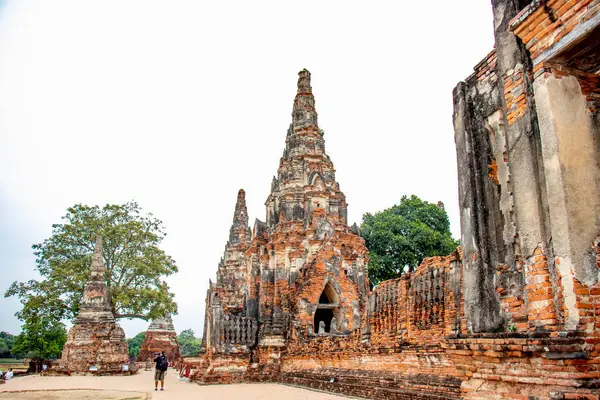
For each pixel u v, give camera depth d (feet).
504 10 26.43
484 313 26.61
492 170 27.81
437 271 51.88
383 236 140.67
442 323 50.14
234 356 92.73
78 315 124.26
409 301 55.93
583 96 23.13
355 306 93.25
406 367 53.62
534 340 21.35
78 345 120.26
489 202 27.66
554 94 22.53
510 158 24.95
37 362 144.05
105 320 124.26
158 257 144.15
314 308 91.45
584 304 20.53
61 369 118.93
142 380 104.94
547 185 22.13
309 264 94.27
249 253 111.04
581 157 22.17
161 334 219.82
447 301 49.19
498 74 26.76
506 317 25.54
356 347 64.85
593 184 22.08
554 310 21.74
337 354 69.97
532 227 23.15
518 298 25.03
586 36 21.13
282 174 114.73
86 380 102.37
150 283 142.51
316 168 111.75
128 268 140.77
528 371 22.09
